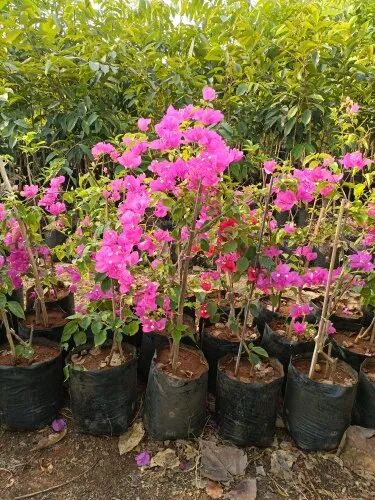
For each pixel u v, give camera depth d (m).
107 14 3.74
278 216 3.79
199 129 1.34
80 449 1.75
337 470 1.71
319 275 1.96
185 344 2.00
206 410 1.94
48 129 3.52
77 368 1.72
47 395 1.80
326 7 3.68
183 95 3.49
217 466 1.67
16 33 3.07
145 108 3.56
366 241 1.93
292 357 1.91
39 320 2.13
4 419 1.78
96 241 1.68
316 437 1.76
